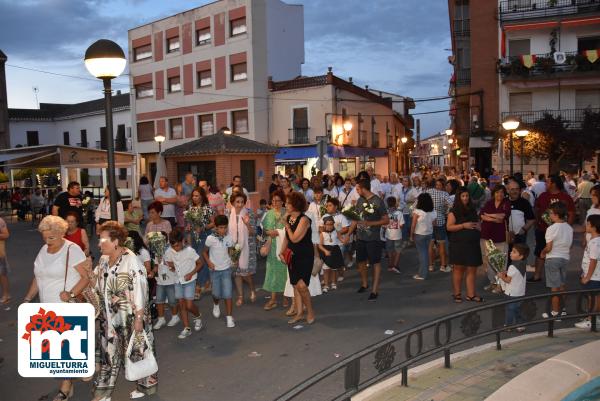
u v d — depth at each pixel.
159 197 13.48
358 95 38.28
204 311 8.39
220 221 7.41
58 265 5.14
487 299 8.60
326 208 9.55
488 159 33.19
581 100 29.98
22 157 20.19
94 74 6.73
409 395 4.70
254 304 8.80
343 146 35.44
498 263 6.71
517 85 30.53
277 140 35.84
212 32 37.28
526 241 10.17
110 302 4.86
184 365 6.04
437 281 10.07
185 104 39.50
